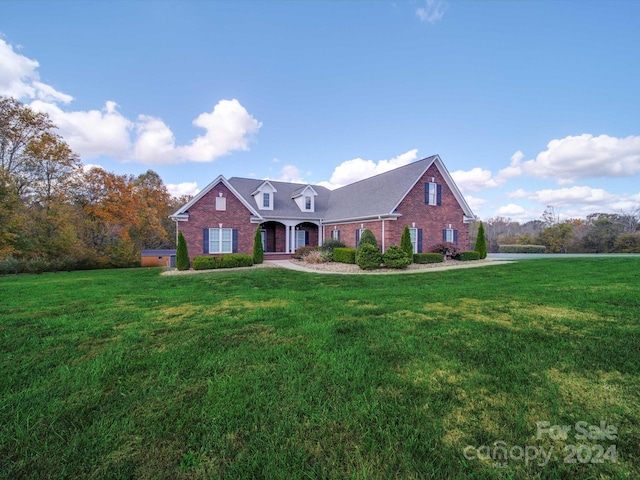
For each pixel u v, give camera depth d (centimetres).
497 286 911
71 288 998
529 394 282
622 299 667
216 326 520
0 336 475
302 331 481
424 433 228
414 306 648
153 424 243
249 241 1997
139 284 1097
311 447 215
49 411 262
